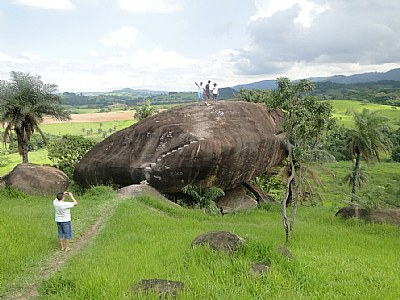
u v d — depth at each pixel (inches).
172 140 909.8
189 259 373.7
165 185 901.8
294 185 1157.1
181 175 887.7
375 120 1545.3
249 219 848.3
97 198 825.5
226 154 899.4
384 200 1290.6
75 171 1085.8
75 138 1641.2
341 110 4566.9
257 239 403.5
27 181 977.5
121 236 534.0
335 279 373.1
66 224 470.6
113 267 355.6
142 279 312.5
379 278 383.9
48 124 4722.0
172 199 964.0
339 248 565.9
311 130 624.7
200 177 904.9
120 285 299.7
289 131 642.2
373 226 787.4
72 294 305.1
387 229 769.6
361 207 903.7
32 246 453.1
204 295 285.0
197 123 948.0
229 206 1047.0
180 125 941.8
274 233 663.8
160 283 295.6
